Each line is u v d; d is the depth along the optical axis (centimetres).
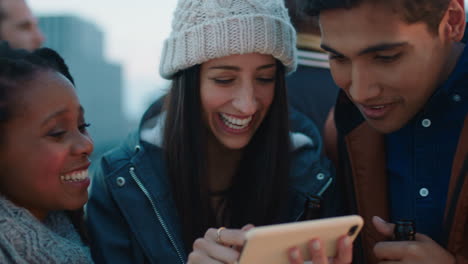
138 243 165
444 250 136
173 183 173
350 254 117
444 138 151
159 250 163
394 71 132
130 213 166
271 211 179
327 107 242
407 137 158
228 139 173
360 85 134
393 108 142
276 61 174
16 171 125
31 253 123
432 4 127
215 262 128
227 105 168
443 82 147
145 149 178
